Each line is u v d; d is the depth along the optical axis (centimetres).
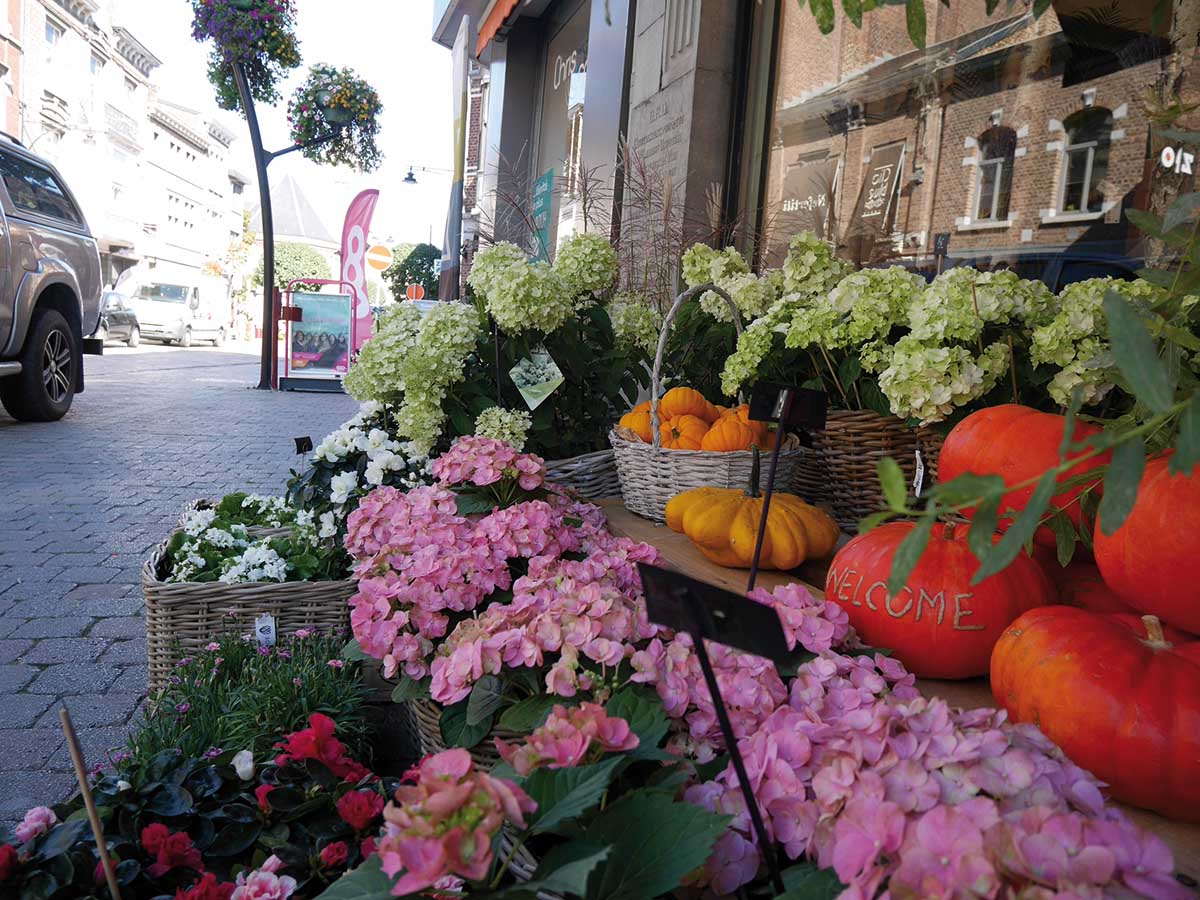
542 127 1109
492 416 326
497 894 96
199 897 150
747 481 251
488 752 177
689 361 352
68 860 159
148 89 4656
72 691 307
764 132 555
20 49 3331
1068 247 363
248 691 233
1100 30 348
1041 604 170
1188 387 139
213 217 5891
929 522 77
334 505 321
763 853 111
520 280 321
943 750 110
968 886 85
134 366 1847
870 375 248
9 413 941
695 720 140
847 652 164
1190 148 317
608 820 115
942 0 112
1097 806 107
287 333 1489
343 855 169
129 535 501
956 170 419
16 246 804
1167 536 140
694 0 567
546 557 188
